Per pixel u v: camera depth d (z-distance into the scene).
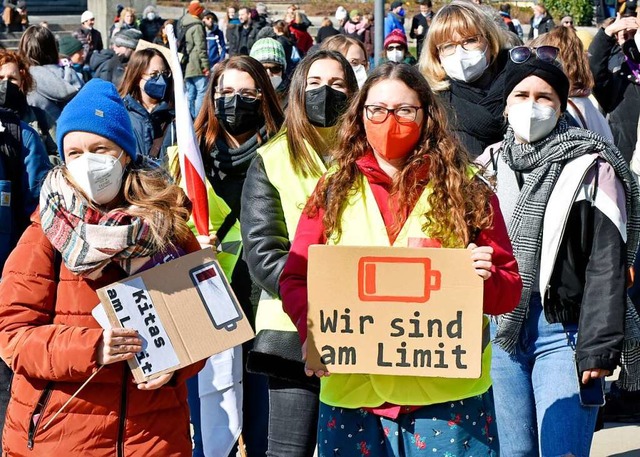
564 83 5.41
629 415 8.04
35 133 6.72
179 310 4.16
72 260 4.09
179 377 4.23
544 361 5.27
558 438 5.09
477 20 6.84
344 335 4.23
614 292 5.02
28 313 4.14
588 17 37.56
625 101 9.55
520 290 4.37
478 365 4.16
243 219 5.36
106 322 4.11
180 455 4.27
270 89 6.25
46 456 4.14
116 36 17.38
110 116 4.21
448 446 4.27
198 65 22.83
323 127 5.42
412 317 4.20
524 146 5.41
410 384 4.26
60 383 4.14
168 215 4.20
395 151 4.31
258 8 30.61
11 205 6.55
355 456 4.37
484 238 4.34
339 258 4.21
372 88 4.35
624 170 5.26
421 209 4.32
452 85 6.93
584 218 5.18
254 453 6.12
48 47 10.52
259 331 5.30
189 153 5.97
